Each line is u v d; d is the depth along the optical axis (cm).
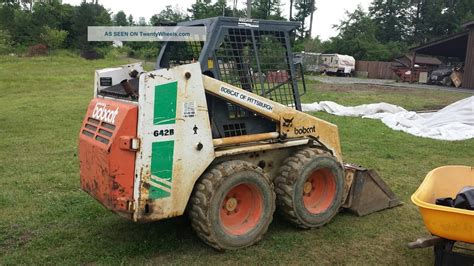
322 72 4528
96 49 3981
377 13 7125
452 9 6962
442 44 3109
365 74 4453
